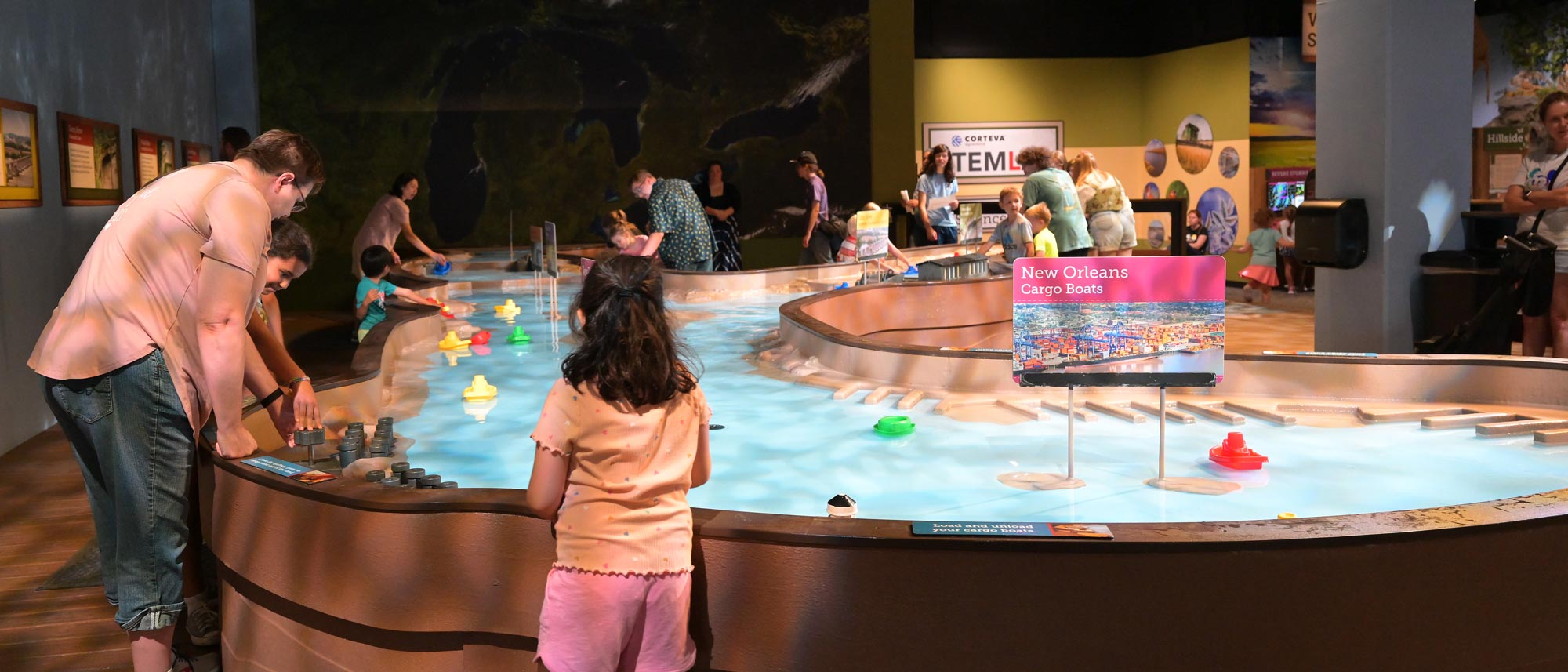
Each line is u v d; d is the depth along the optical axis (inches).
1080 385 121.6
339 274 496.1
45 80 256.8
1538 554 82.4
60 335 104.7
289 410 129.2
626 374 79.7
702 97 520.7
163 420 106.0
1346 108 236.1
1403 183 229.9
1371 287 235.1
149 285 105.0
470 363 214.5
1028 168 327.3
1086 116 636.1
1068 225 319.3
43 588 142.4
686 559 81.2
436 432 153.5
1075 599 78.3
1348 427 146.4
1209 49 568.7
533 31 505.0
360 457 126.6
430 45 496.4
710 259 342.3
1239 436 129.8
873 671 81.4
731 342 238.4
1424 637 80.7
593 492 79.7
